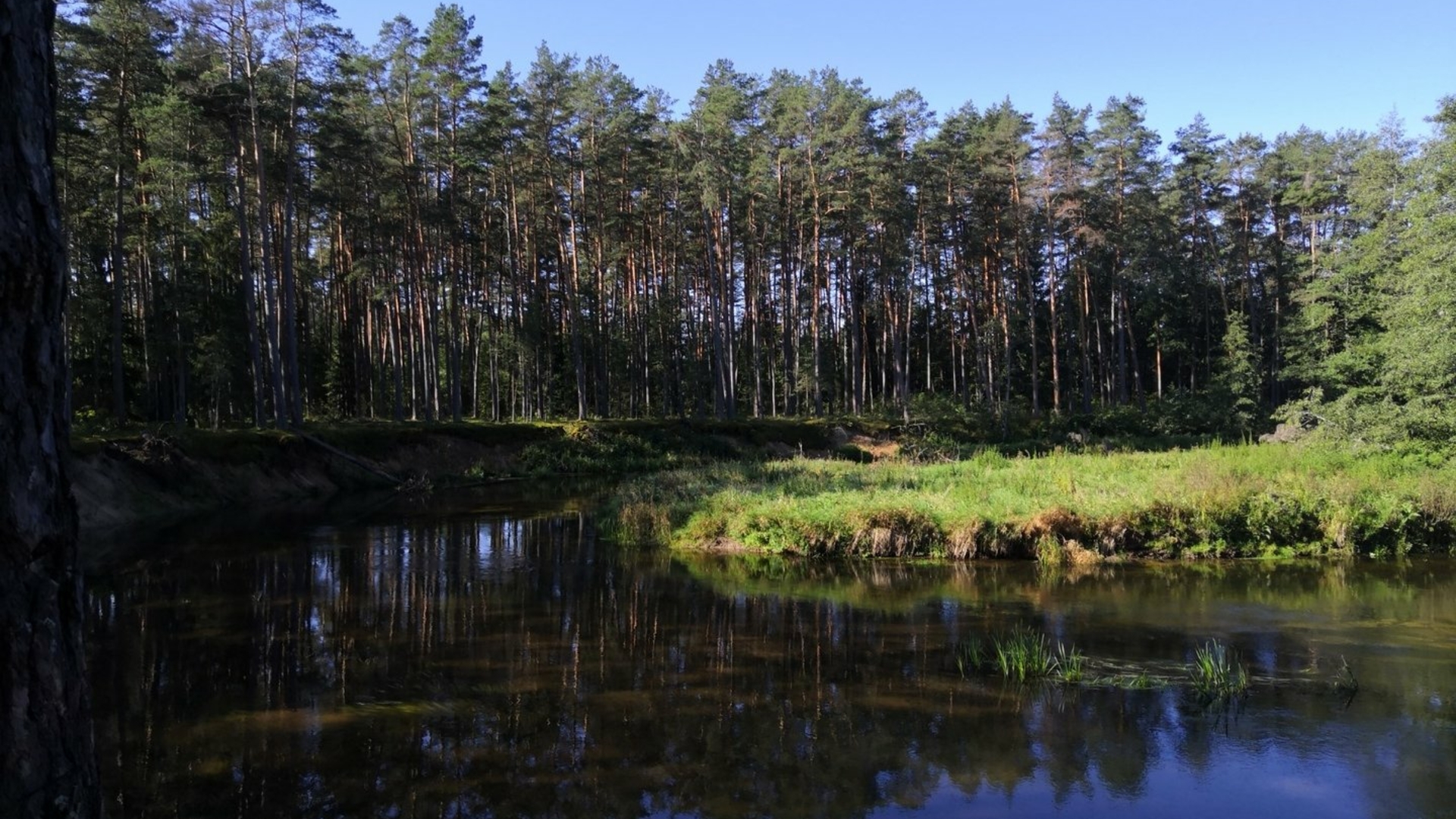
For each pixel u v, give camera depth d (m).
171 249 32.81
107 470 21.41
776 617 11.23
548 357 47.50
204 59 28.00
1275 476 17.53
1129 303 56.38
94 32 24.73
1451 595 12.40
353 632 10.50
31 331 2.08
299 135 31.67
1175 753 6.88
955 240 48.47
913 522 15.77
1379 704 7.95
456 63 35.47
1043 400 60.28
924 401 44.97
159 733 7.24
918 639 10.12
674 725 7.43
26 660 2.03
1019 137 43.50
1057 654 9.52
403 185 36.62
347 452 29.23
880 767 6.61
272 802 5.97
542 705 7.91
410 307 37.72
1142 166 47.66
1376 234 32.94
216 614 11.42
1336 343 40.03
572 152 41.03
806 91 45.06
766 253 53.25
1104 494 16.55
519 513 22.45
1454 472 17.20
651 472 35.06
